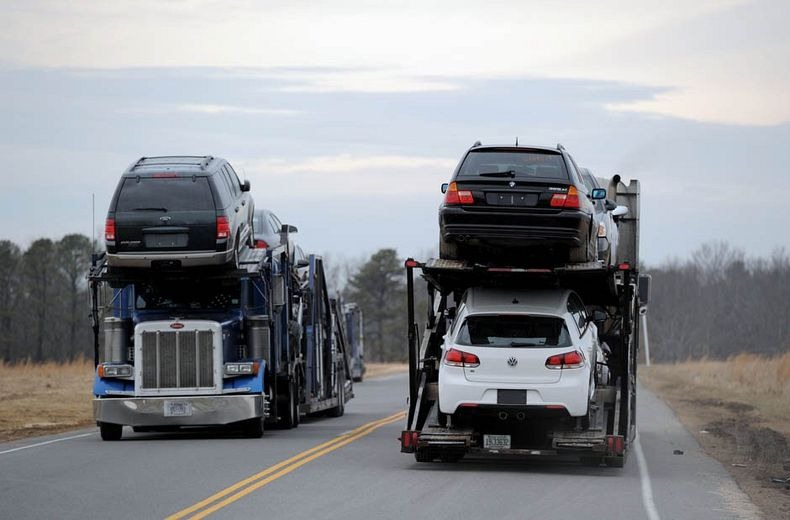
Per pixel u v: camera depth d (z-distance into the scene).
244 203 77.94
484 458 62.91
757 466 63.75
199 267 72.50
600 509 43.94
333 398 100.81
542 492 48.53
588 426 56.88
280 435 77.75
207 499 44.56
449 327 58.88
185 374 72.19
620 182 80.94
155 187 71.69
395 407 120.94
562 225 56.53
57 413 105.50
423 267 56.53
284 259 80.88
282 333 82.31
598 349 60.66
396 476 53.00
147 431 83.31
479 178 57.22
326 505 43.44
